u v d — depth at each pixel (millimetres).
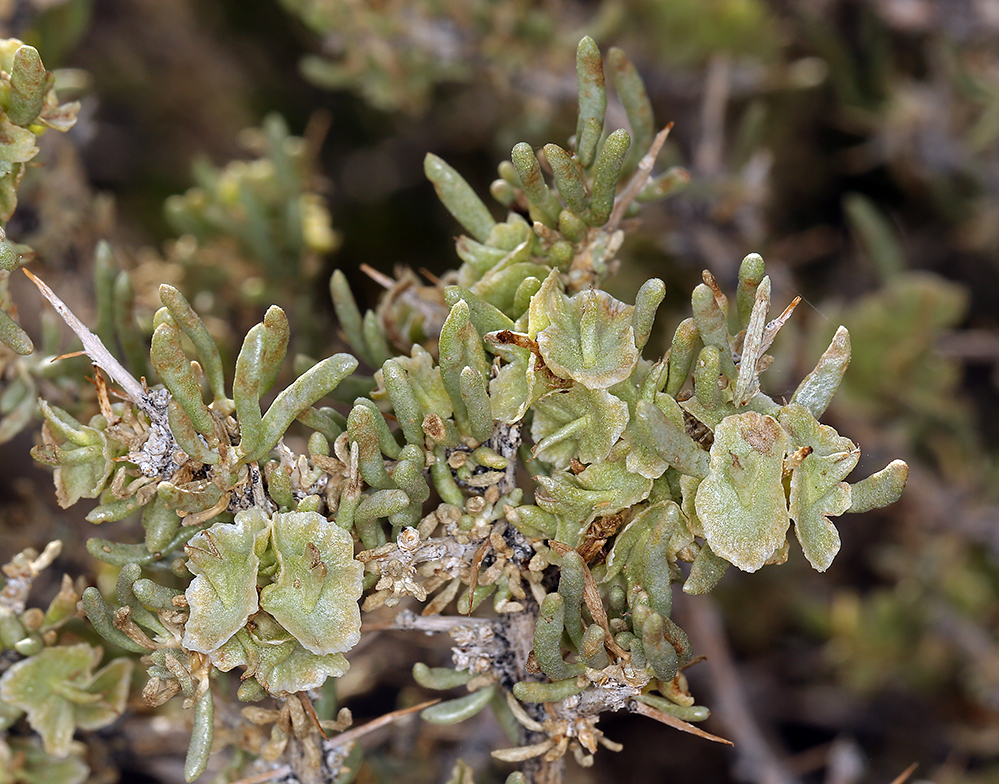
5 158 230
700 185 360
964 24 399
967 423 412
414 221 539
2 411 255
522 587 229
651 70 413
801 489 218
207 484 220
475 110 513
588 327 219
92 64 536
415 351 227
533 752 226
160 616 219
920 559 408
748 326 220
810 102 483
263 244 329
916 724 435
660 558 218
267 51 554
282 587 217
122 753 265
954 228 479
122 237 508
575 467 222
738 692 361
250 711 231
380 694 401
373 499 219
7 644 241
